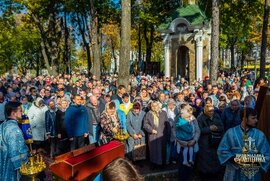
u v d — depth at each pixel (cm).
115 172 187
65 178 448
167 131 886
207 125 793
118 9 3078
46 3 2845
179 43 2994
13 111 517
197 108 1031
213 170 798
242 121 480
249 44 4569
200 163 807
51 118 1010
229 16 3069
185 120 772
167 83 1678
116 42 4934
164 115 889
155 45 5697
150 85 1609
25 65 5497
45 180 749
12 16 3388
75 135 907
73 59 5959
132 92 1320
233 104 835
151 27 3572
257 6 2917
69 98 1247
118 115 882
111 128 812
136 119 899
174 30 2992
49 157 977
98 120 935
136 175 190
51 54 3303
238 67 6072
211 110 796
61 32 3519
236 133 481
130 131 893
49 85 1595
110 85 1733
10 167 504
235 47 5209
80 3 2958
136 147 898
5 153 505
